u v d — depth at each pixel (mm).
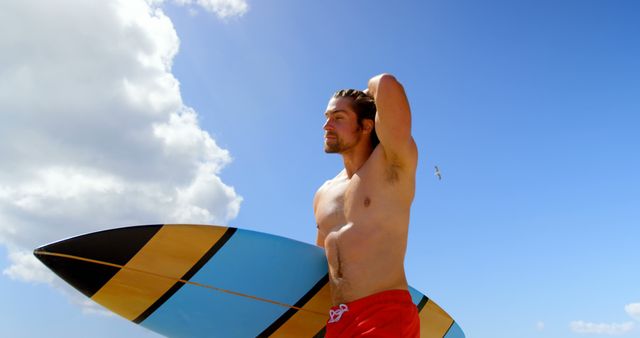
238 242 3232
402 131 2504
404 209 2648
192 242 3191
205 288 3301
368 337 2418
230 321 3396
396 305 2486
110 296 3256
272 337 3521
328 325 2635
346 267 2611
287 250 3248
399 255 2617
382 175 2633
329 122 2881
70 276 3135
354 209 2689
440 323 3959
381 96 2482
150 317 3381
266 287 3324
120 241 3107
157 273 3207
